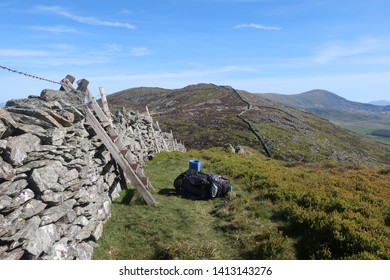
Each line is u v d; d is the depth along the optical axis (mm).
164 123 117000
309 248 9086
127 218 10758
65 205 7559
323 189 14148
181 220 10953
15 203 5801
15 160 5875
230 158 25078
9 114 6215
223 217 11414
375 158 123875
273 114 133875
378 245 8578
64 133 7961
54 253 6691
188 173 14281
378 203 12680
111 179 12008
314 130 126312
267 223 10930
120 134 14180
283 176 17031
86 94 11227
